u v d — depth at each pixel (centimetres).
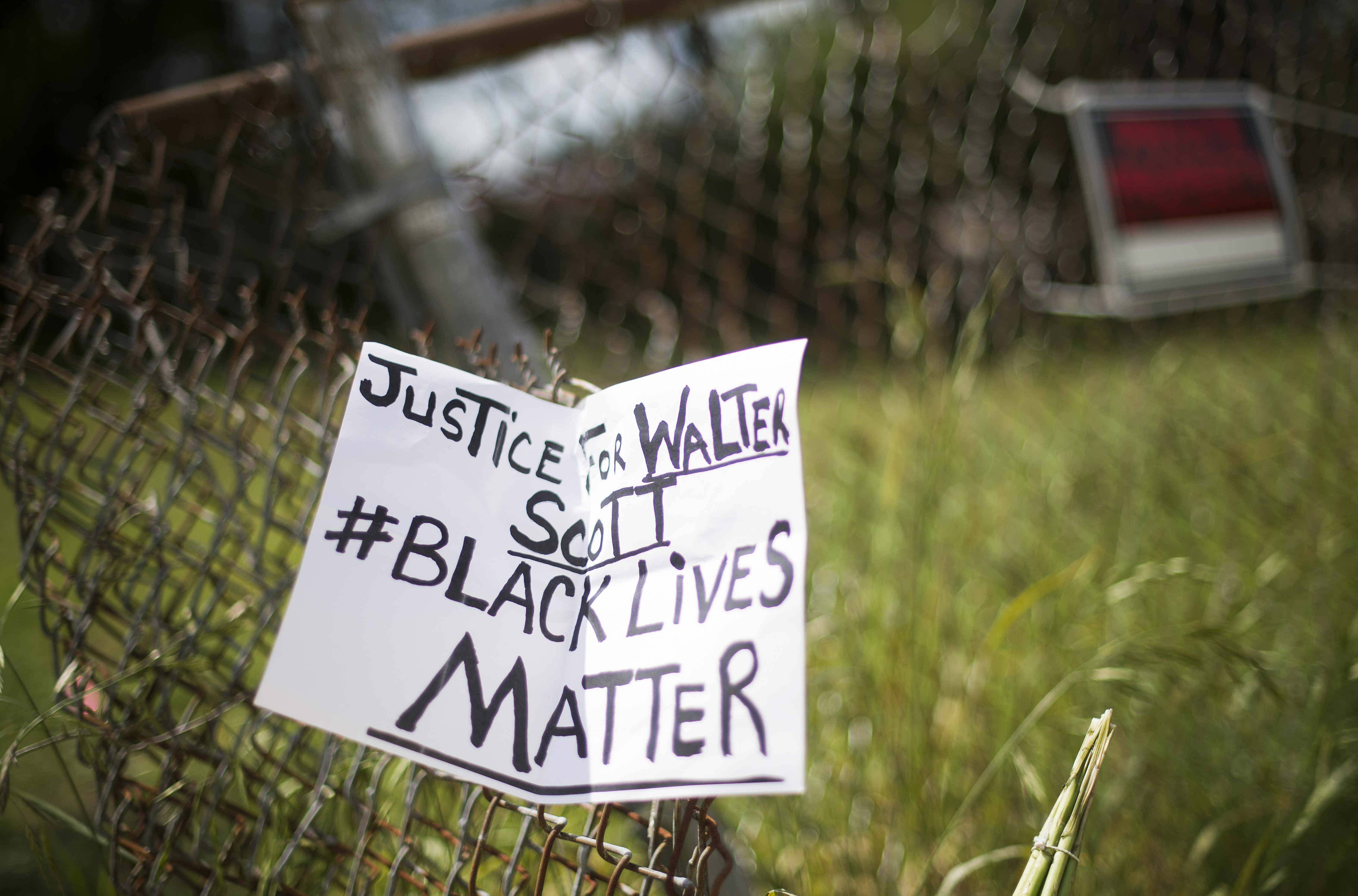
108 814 102
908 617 143
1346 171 253
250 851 99
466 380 84
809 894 117
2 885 121
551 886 110
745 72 189
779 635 70
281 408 100
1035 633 158
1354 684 132
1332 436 206
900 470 169
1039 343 243
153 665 94
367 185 121
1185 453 213
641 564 79
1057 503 199
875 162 213
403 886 103
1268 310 266
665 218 197
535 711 77
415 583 77
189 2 860
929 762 126
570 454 86
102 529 98
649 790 72
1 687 94
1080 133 213
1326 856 117
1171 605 171
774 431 75
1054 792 129
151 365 102
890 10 207
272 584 109
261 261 125
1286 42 246
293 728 109
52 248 116
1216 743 132
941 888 104
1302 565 171
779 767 68
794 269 212
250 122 122
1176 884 118
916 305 160
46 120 897
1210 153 222
